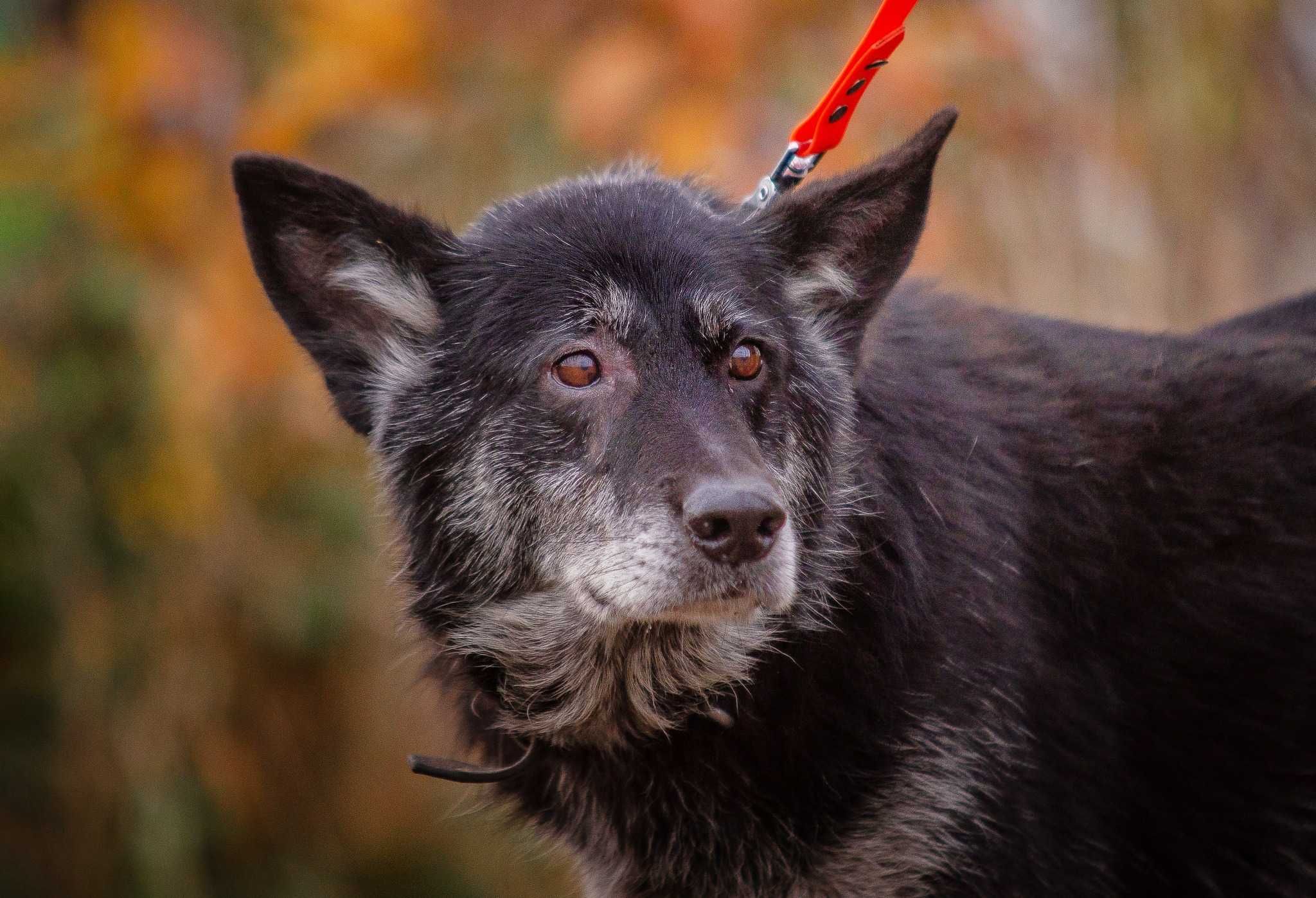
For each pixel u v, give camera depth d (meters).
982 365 8.43
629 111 14.08
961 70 15.11
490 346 7.84
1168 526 8.04
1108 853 7.80
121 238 16.19
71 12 17.83
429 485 8.05
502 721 8.15
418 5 14.70
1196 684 7.95
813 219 8.07
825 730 7.61
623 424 7.49
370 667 17.80
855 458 7.95
